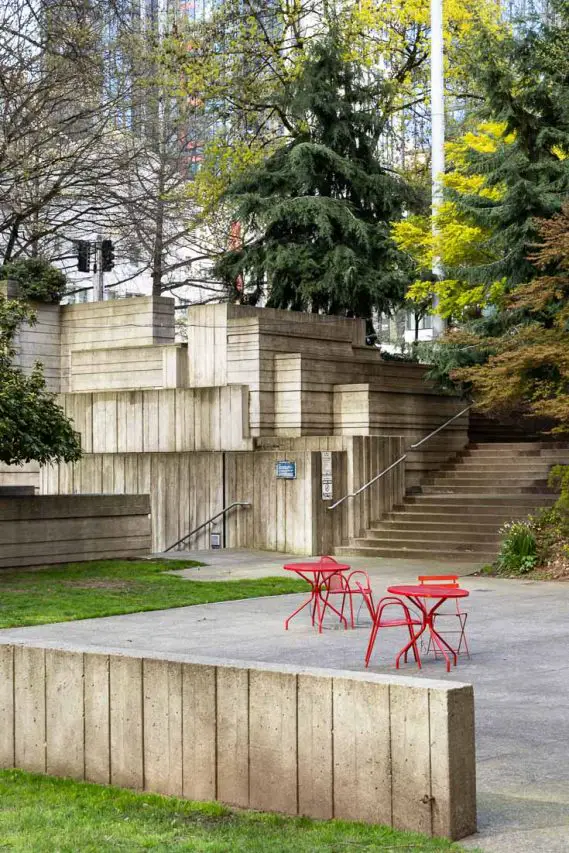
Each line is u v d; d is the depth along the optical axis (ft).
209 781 23.97
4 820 22.44
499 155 85.71
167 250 138.72
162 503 93.71
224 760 23.76
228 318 93.30
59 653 26.48
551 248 77.51
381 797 21.71
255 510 87.66
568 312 75.97
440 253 92.17
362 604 59.06
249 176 113.80
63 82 107.86
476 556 77.61
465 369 79.30
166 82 125.08
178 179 132.87
